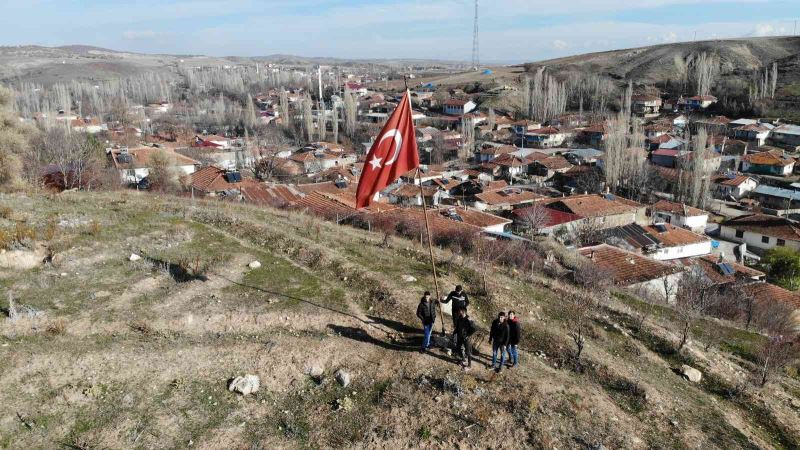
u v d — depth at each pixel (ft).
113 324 46.26
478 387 42.45
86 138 193.36
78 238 66.23
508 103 513.86
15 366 39.01
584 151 336.29
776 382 57.16
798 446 44.29
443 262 72.13
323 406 39.27
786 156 312.09
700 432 42.39
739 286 110.22
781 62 519.60
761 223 203.10
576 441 37.99
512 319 44.70
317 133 409.49
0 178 112.27
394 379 42.75
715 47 606.14
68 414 35.76
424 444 36.14
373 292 57.47
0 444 32.53
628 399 45.11
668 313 79.46
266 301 53.47
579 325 53.88
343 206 127.24
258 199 138.41
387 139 46.78
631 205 199.82
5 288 51.24
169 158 167.22
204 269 60.23
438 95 570.46
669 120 419.54
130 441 34.19
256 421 37.37
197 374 41.24
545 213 168.55
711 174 271.90
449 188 255.70
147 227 74.59
